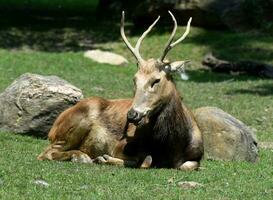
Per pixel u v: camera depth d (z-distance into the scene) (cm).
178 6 3694
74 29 3966
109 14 4250
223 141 1527
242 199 1125
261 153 1659
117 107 1398
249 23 3678
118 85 2591
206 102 2378
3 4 4956
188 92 2572
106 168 1311
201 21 3675
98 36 3803
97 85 2552
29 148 1545
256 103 2402
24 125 1680
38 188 1133
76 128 1400
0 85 2375
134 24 3872
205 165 1434
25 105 1680
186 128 1330
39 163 1341
